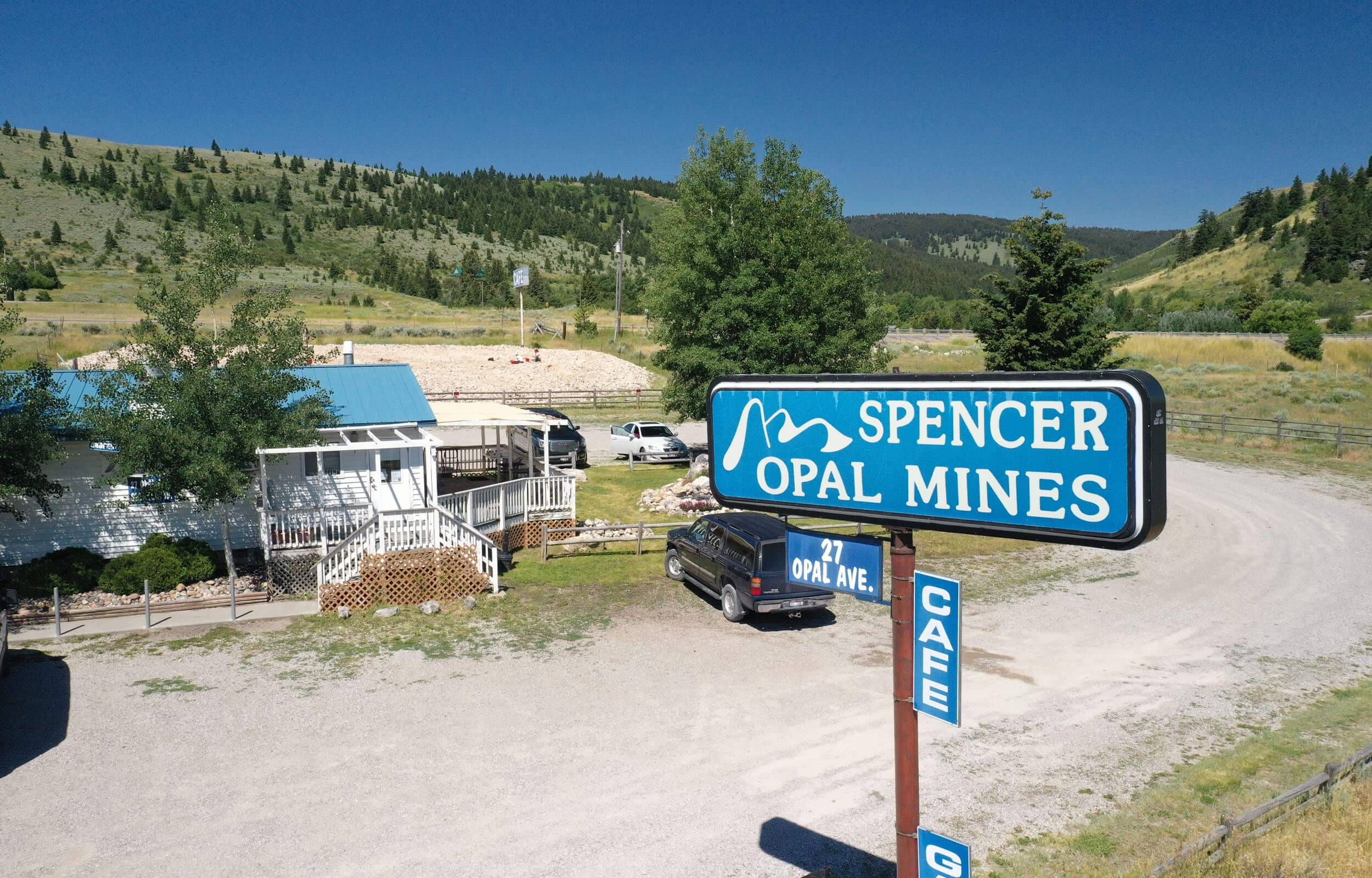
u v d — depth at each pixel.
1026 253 27.33
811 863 8.49
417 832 9.01
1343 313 105.06
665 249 27.92
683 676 13.45
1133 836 9.02
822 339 26.41
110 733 11.33
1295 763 10.73
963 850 4.59
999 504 4.15
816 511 4.94
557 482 22.69
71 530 18.92
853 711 12.12
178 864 8.41
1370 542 22.33
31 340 56.16
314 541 18.88
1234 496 27.92
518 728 11.53
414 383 23.53
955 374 4.27
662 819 9.30
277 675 13.40
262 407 17.62
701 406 28.22
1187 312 111.25
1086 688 13.14
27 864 8.40
